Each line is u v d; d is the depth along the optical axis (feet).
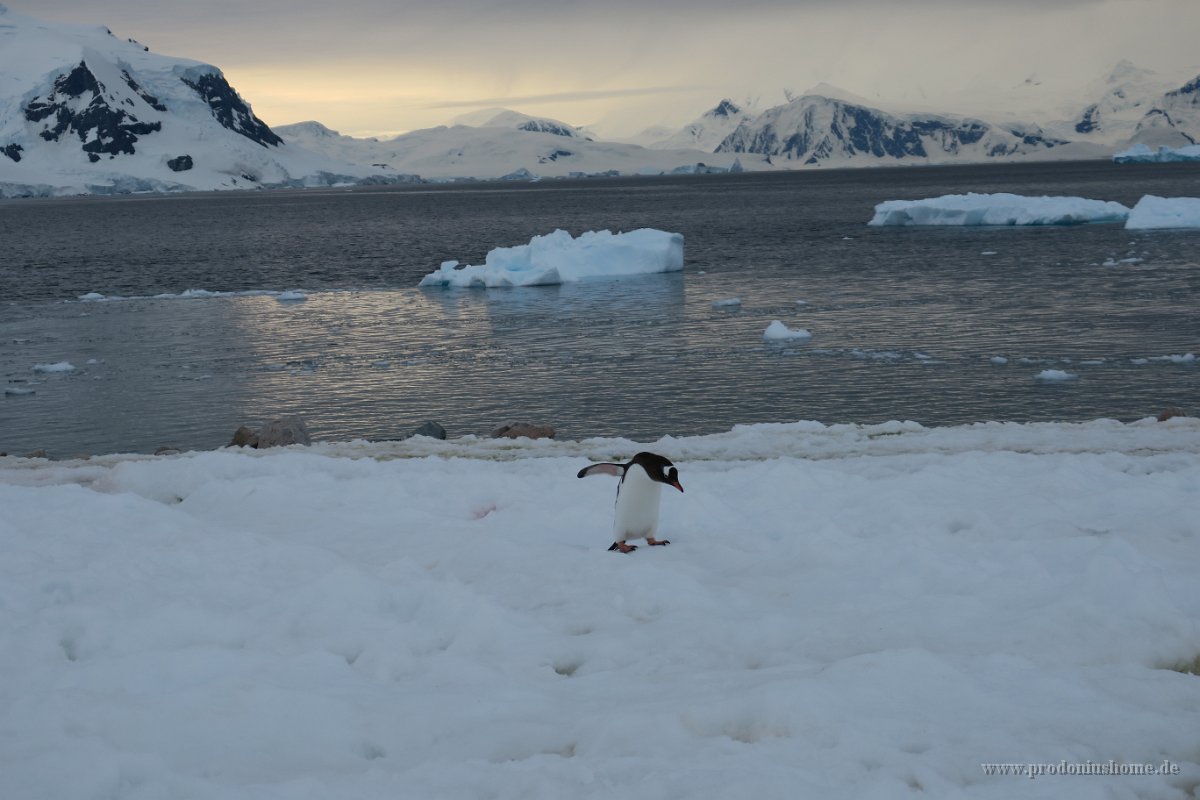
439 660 19.38
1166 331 124.47
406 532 31.01
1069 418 89.04
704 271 220.23
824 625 20.67
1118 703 15.84
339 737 15.67
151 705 16.47
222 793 13.17
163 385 113.91
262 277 237.45
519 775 13.76
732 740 14.83
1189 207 272.92
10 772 13.64
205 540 28.17
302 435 62.08
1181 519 28.27
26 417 100.78
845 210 472.03
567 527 31.58
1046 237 263.70
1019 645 19.11
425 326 154.81
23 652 19.54
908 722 15.24
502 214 538.88
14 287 221.05
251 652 19.24
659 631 20.89
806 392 102.12
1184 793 13.26
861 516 30.66
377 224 470.80
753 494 34.78
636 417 94.94
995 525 28.66
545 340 138.51
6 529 29.19
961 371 108.37
